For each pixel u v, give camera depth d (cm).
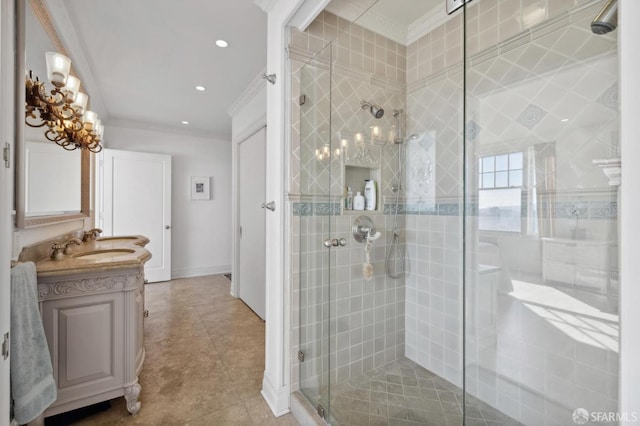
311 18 157
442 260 191
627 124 51
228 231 498
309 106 173
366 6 189
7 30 86
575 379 130
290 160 166
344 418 153
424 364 202
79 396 145
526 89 146
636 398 50
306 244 171
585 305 127
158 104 351
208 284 423
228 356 222
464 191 173
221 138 489
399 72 209
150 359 216
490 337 161
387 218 204
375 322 197
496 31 159
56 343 140
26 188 147
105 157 388
